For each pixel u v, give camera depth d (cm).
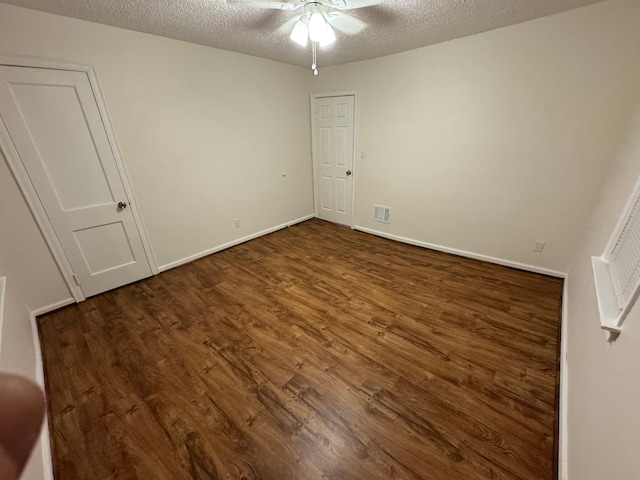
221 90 306
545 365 173
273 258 332
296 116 398
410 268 300
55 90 209
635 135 170
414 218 354
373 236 397
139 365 182
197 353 191
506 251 293
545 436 134
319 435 139
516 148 259
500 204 283
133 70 242
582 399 115
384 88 328
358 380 168
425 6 191
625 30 193
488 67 252
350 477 122
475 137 279
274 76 353
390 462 127
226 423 145
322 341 199
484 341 194
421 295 250
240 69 316
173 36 250
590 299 145
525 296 243
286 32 238
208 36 250
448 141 297
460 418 144
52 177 220
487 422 142
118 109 241
